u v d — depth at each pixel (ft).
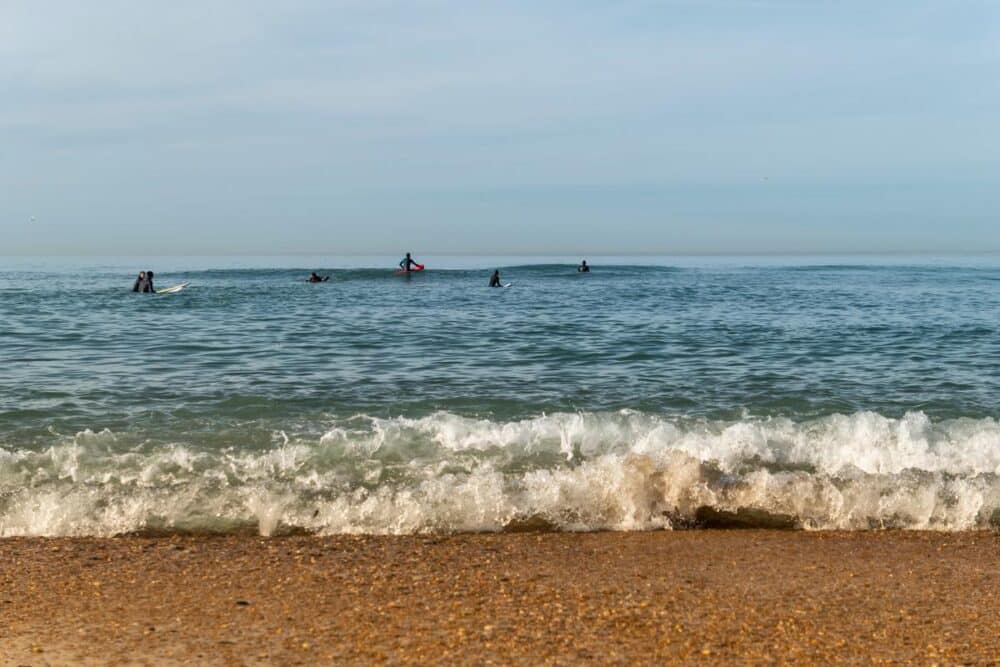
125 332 77.66
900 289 151.43
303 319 91.25
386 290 143.54
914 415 40.70
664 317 94.84
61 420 40.29
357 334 77.20
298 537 26.53
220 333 77.46
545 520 28.25
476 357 63.00
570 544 25.98
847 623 19.61
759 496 29.55
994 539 26.96
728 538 26.84
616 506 28.99
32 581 22.12
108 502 28.86
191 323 86.38
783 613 20.22
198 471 32.32
